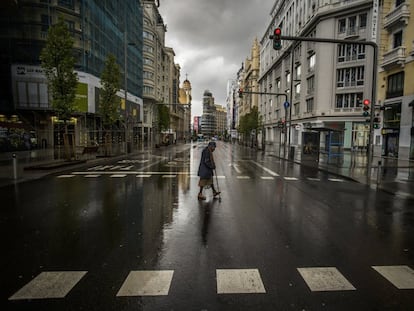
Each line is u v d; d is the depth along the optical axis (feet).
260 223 19.39
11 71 88.99
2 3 82.43
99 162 62.39
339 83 114.93
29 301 9.94
